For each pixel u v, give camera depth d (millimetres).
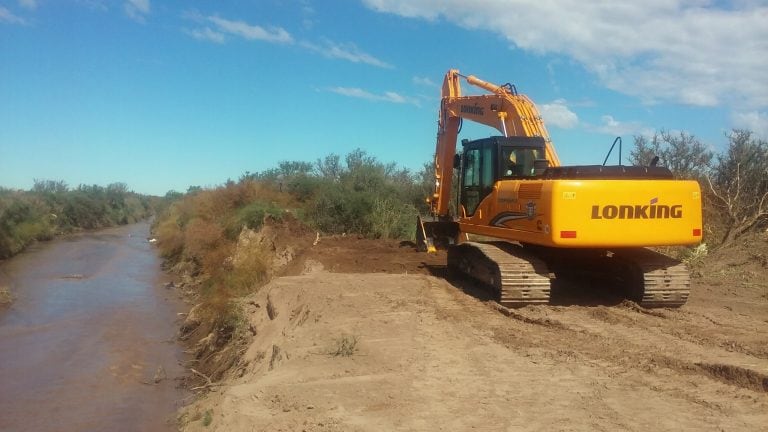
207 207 29141
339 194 23234
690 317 9672
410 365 7270
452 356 7598
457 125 16109
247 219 22672
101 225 57188
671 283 10125
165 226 37062
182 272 25078
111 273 27016
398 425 5582
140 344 14859
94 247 38500
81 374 12461
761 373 6375
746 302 11039
